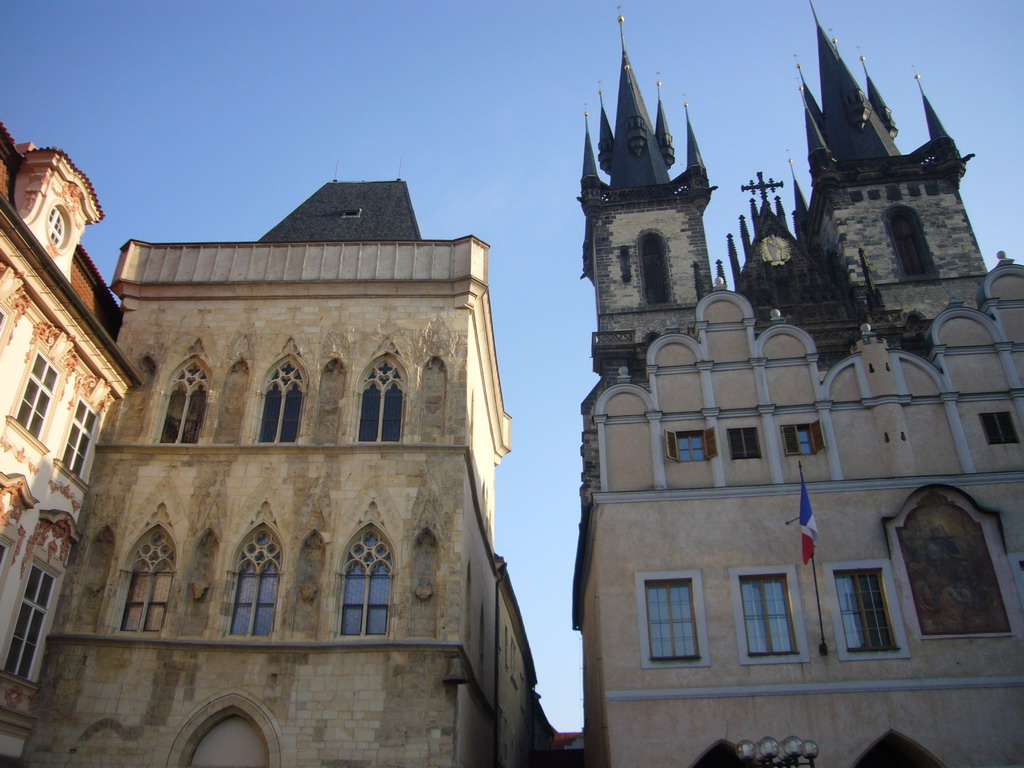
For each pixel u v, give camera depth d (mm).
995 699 24953
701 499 28672
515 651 55000
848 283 70250
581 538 37750
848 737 24781
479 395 40031
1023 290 31453
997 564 26734
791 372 30859
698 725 25266
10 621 26688
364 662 28359
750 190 77250
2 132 28766
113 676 28328
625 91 95625
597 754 35844
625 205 82250
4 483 26047
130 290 36031
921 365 30328
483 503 42531
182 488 31703
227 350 34844
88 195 32000
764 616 26828
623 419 30516
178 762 27047
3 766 26062
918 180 74750
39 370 28688
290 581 29859
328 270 36562
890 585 26703
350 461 31938
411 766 26781
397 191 46719
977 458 28688
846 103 85000
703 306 32312
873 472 28719
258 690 28031
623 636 26734
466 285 35406
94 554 30766
